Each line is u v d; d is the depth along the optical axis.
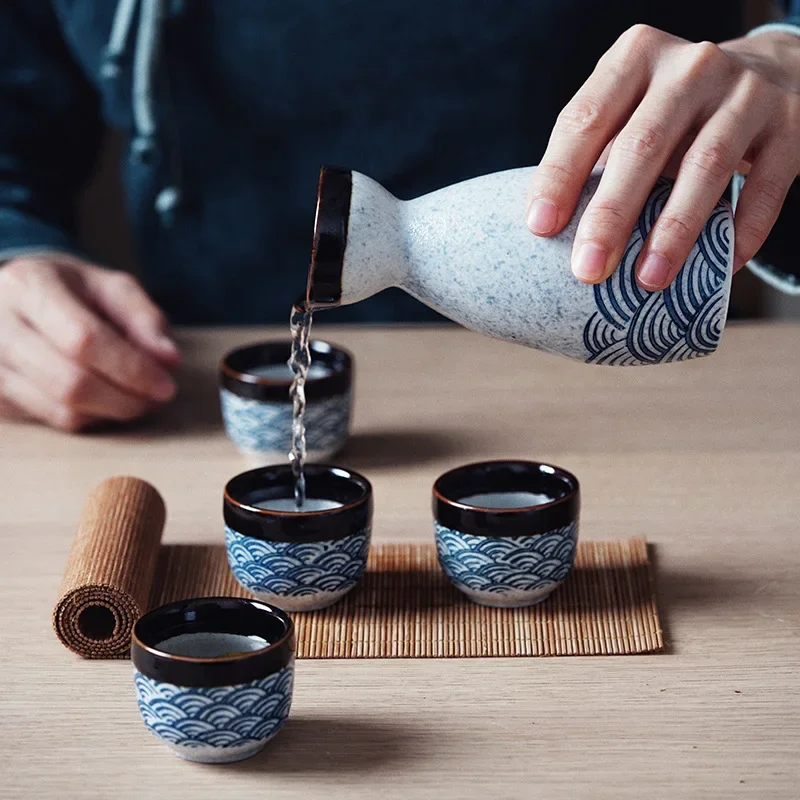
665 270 0.71
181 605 0.69
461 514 0.79
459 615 0.80
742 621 0.79
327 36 1.47
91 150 1.70
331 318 1.60
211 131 1.54
